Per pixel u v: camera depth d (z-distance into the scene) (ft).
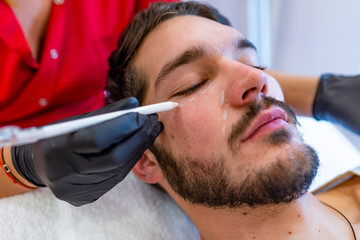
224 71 2.33
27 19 2.94
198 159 2.32
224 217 2.52
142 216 3.20
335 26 5.04
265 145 2.13
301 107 3.69
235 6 5.56
